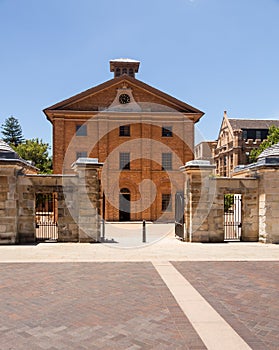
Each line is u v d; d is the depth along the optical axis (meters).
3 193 14.84
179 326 5.63
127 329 5.52
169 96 36.44
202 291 7.64
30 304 6.76
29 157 49.31
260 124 61.94
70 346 4.93
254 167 16.22
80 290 7.73
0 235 14.78
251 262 11.01
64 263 10.83
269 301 6.93
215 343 5.00
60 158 34.94
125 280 8.62
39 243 15.24
